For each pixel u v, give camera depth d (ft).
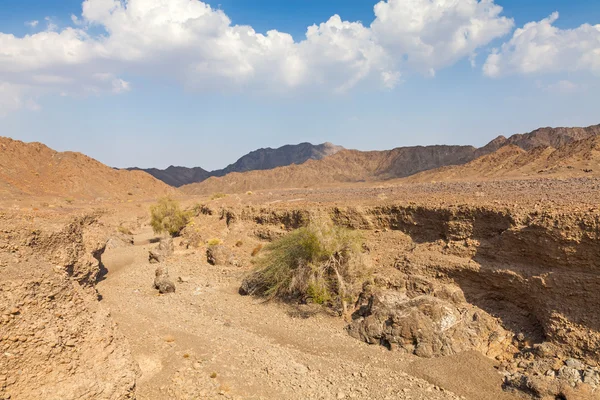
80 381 31.94
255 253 108.68
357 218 90.99
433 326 54.75
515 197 74.84
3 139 342.85
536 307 52.80
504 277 57.47
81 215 82.48
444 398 44.55
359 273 74.02
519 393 43.88
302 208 106.42
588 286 47.83
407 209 83.61
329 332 63.05
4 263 32.94
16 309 30.50
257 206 126.93
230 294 83.30
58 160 370.12
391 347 56.24
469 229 69.87
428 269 67.92
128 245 155.33
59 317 33.24
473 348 52.95
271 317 70.23
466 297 61.67
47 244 43.70
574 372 43.37
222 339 58.29
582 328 46.62
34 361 30.60
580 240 49.96
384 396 44.91
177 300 79.61
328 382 47.83
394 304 59.72
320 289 70.79
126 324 61.26
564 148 250.57
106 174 403.95
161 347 53.52
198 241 129.18
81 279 50.72
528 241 56.54
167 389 43.29
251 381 46.24
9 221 42.98
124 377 34.35
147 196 395.96
